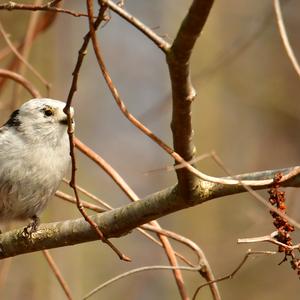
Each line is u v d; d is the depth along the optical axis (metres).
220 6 14.33
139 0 14.85
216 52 13.93
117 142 14.99
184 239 6.57
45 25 8.35
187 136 5.27
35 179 7.84
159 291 13.80
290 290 14.29
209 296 13.05
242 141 15.43
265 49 16.02
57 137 7.97
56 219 12.08
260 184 5.59
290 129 16.03
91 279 13.27
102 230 6.16
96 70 14.62
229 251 12.98
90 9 5.05
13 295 11.78
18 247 6.55
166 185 14.88
